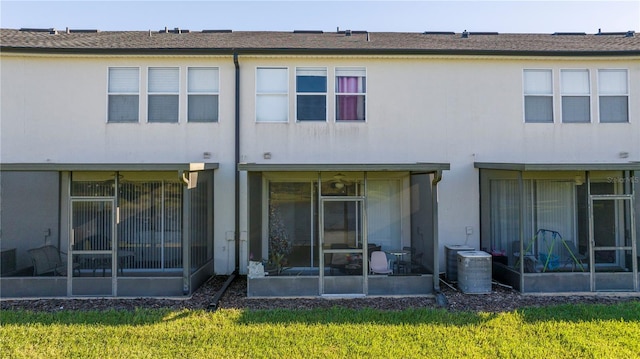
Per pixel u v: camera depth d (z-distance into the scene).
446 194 10.42
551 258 9.47
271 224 9.67
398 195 10.30
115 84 10.22
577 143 10.47
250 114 10.30
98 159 10.09
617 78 10.58
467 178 10.44
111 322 6.71
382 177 10.32
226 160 10.23
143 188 9.57
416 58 10.43
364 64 10.42
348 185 8.83
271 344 5.81
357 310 7.31
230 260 10.20
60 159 10.03
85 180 8.88
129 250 9.45
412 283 8.45
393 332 6.24
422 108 10.44
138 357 5.40
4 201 9.83
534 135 10.48
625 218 9.09
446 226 10.38
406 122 10.41
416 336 6.07
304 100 10.38
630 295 8.44
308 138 10.30
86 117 10.11
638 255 9.23
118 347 5.72
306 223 9.70
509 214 9.58
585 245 9.27
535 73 10.61
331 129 10.32
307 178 9.79
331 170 8.38
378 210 10.30
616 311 7.15
